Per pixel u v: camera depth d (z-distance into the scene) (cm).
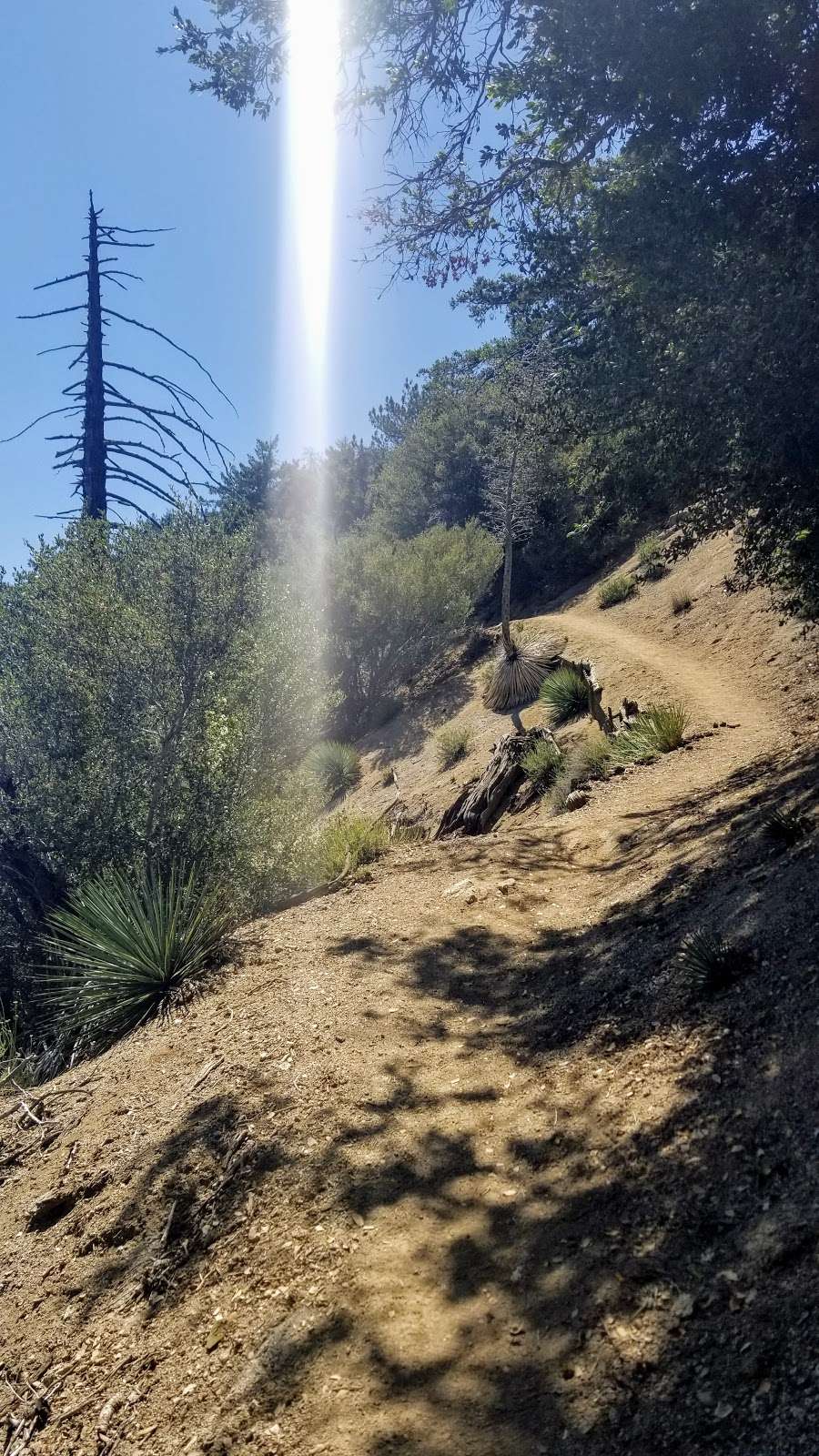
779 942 420
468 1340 280
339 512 5659
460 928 656
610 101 651
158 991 660
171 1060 547
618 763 1183
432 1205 349
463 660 2864
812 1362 228
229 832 914
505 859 826
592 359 689
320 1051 493
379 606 2753
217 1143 434
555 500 3052
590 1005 473
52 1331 369
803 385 586
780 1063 340
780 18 579
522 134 745
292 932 723
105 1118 507
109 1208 422
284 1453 263
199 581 967
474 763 1975
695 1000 419
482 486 3756
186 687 955
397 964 607
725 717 1261
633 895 625
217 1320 330
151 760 940
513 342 902
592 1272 289
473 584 3153
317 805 1151
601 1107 374
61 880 877
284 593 1192
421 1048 483
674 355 630
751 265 605
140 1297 365
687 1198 302
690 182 626
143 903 738
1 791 884
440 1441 250
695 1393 237
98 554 971
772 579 791
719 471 668
